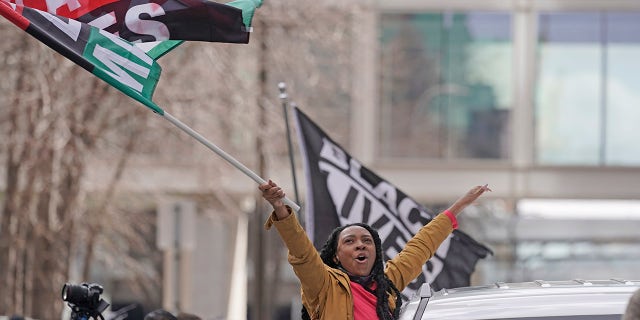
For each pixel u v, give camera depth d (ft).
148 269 116.47
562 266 168.86
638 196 153.38
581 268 169.27
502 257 166.50
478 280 165.48
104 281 141.69
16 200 88.84
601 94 153.07
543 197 153.38
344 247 29.48
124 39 34.88
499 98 152.25
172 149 102.22
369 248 29.40
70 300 31.96
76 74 86.12
